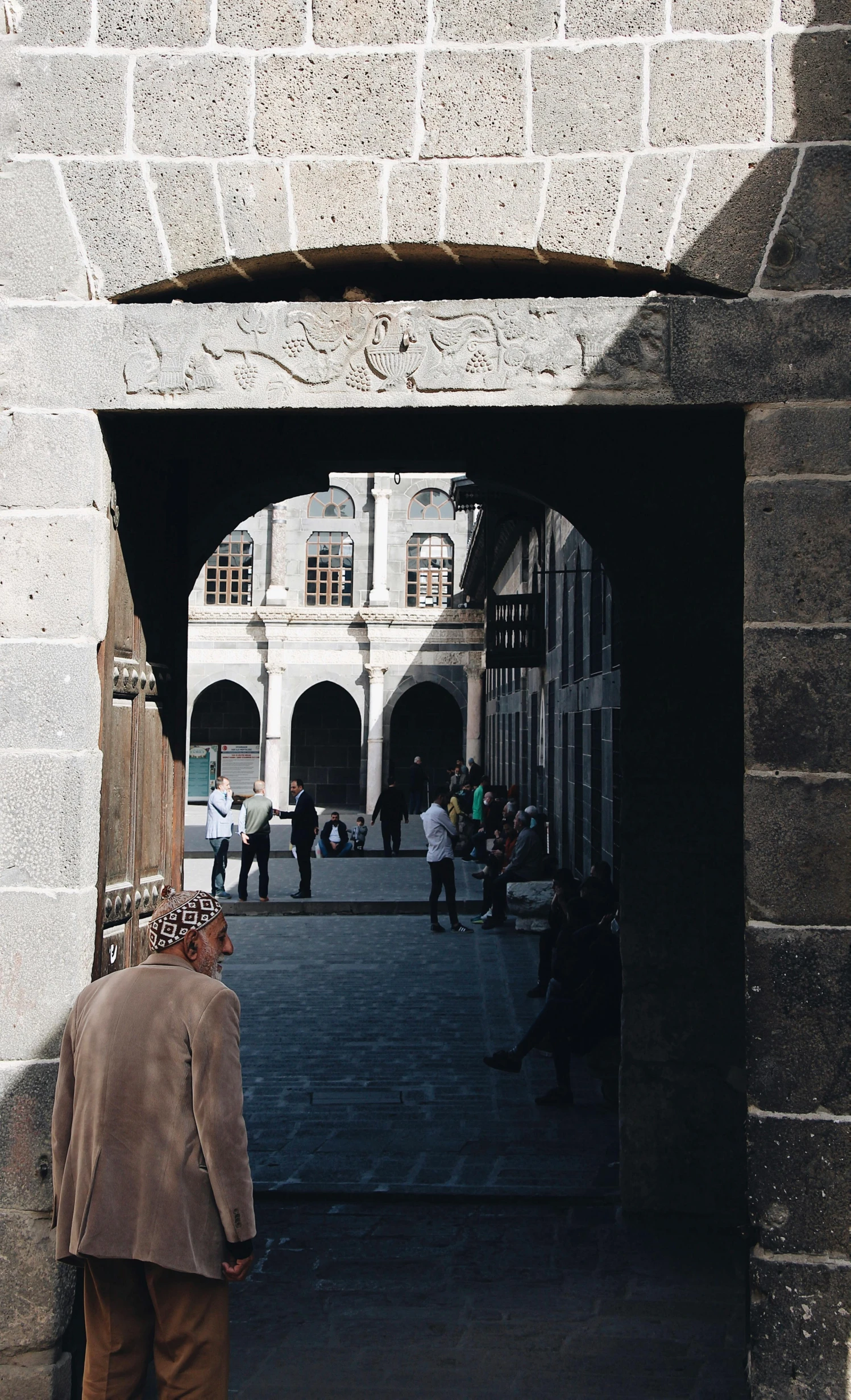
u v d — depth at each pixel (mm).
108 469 4355
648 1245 5758
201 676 40281
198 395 4184
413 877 21641
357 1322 4863
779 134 4051
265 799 17891
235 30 4203
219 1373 3324
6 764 4172
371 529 40844
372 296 4539
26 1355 4008
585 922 8375
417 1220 6047
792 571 3998
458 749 42750
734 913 6160
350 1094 8320
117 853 4590
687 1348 4648
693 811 6211
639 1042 6141
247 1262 3297
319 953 14062
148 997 3385
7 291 4238
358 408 4188
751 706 3994
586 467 6465
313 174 4168
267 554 40562
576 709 14820
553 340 4094
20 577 4199
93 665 4242
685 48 4078
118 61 4234
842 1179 3855
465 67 4133
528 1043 8242
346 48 4168
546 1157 7004
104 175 4227
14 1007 4117
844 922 3926
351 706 43094
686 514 6293
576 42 4109
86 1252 3246
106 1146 3289
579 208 4105
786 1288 3834
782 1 4062
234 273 4281
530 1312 4973
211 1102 3271
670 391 4051
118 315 4215
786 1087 3902
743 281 4055
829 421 4008
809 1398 3791
